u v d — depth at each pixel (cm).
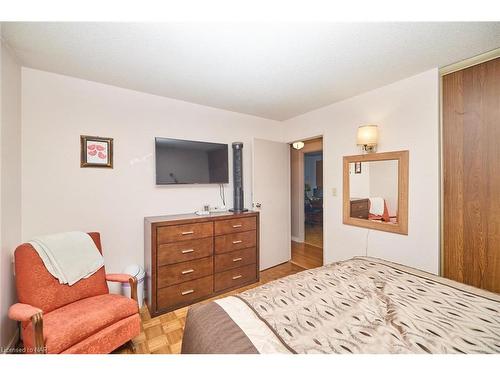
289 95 254
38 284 147
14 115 172
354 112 256
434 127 194
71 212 207
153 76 207
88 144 213
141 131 244
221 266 254
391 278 137
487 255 171
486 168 171
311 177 739
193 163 271
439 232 194
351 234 261
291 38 151
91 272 173
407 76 208
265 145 330
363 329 92
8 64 162
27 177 187
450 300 111
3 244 153
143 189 245
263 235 327
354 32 145
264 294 120
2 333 150
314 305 109
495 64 165
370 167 241
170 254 219
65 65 186
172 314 214
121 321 156
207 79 214
